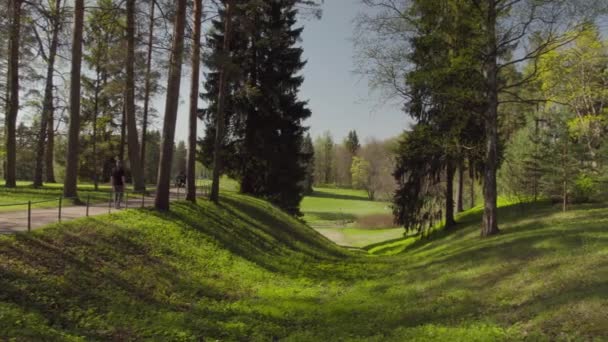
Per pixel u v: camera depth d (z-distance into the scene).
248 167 35.16
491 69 18.41
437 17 17.75
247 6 25.02
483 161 24.91
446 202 29.45
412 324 10.52
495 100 18.83
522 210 27.66
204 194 30.45
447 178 29.00
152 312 10.15
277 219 29.67
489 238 18.91
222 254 17.53
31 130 35.12
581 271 11.05
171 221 18.61
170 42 20.81
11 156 26.67
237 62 31.12
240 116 33.41
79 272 11.01
